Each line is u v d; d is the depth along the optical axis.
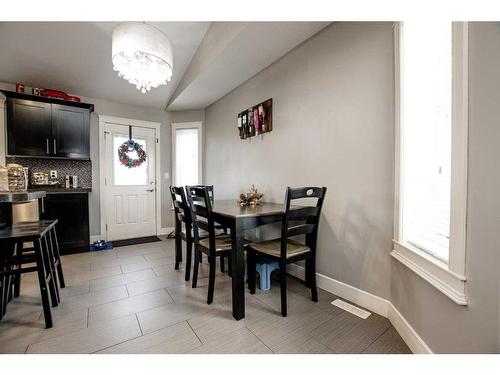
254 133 2.80
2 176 1.67
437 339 1.06
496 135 0.78
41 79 3.04
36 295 1.90
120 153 3.88
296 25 1.88
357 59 1.72
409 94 1.38
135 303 1.77
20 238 1.43
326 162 1.97
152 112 4.17
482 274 0.83
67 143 3.20
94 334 1.40
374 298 1.64
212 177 3.94
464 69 0.90
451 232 0.96
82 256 2.93
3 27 2.20
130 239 3.85
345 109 1.81
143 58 1.89
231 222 1.60
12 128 2.85
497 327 0.78
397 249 1.43
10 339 1.35
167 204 4.32
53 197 2.93
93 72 3.04
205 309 1.68
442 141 1.14
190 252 2.21
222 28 2.21
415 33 1.33
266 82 2.63
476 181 0.85
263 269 1.99
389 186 1.54
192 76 2.98
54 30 2.29
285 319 1.55
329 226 1.96
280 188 2.48
